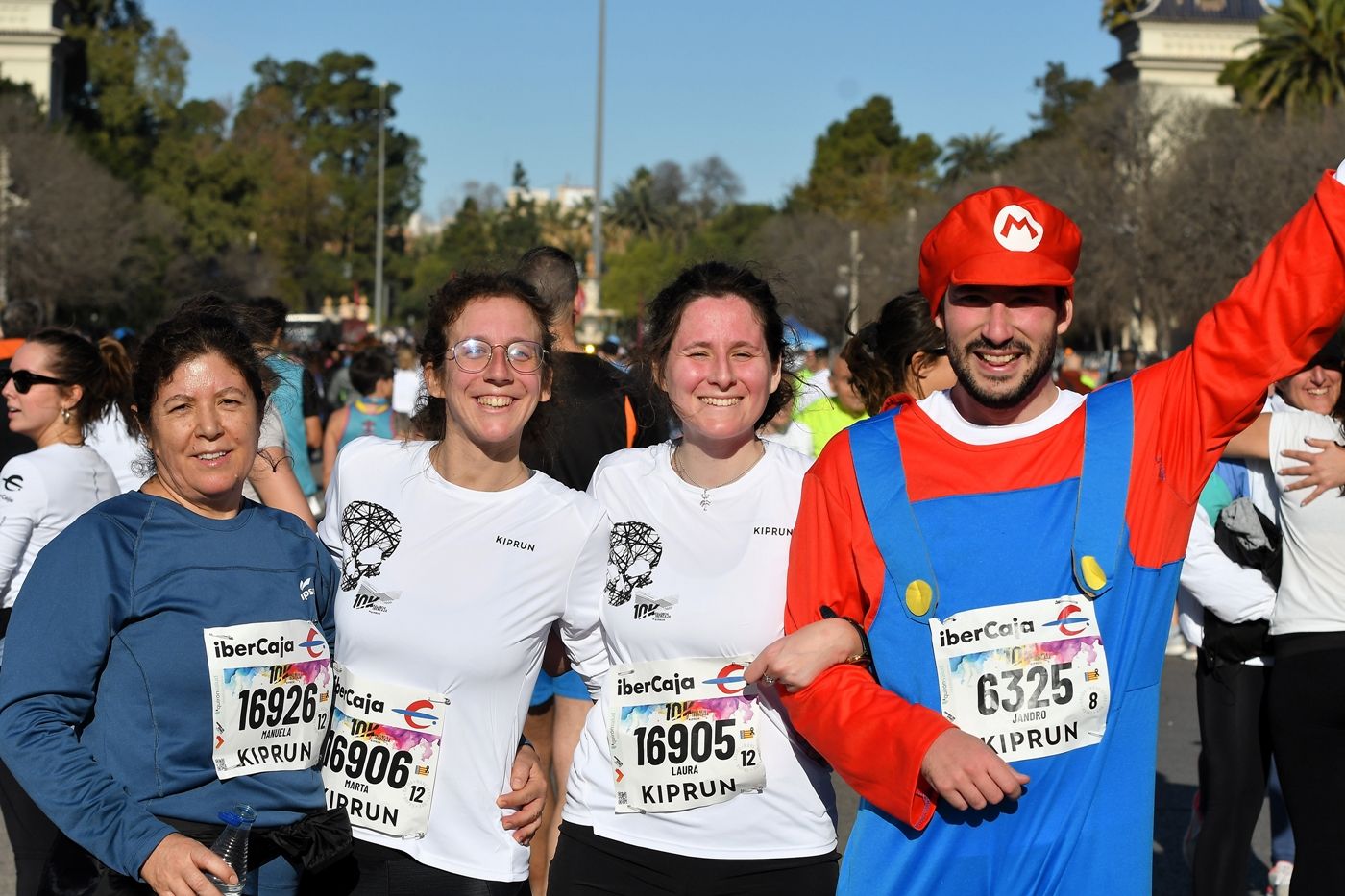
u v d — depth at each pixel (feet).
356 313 347.36
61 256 161.99
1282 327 9.60
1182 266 143.33
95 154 239.91
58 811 9.42
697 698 11.08
